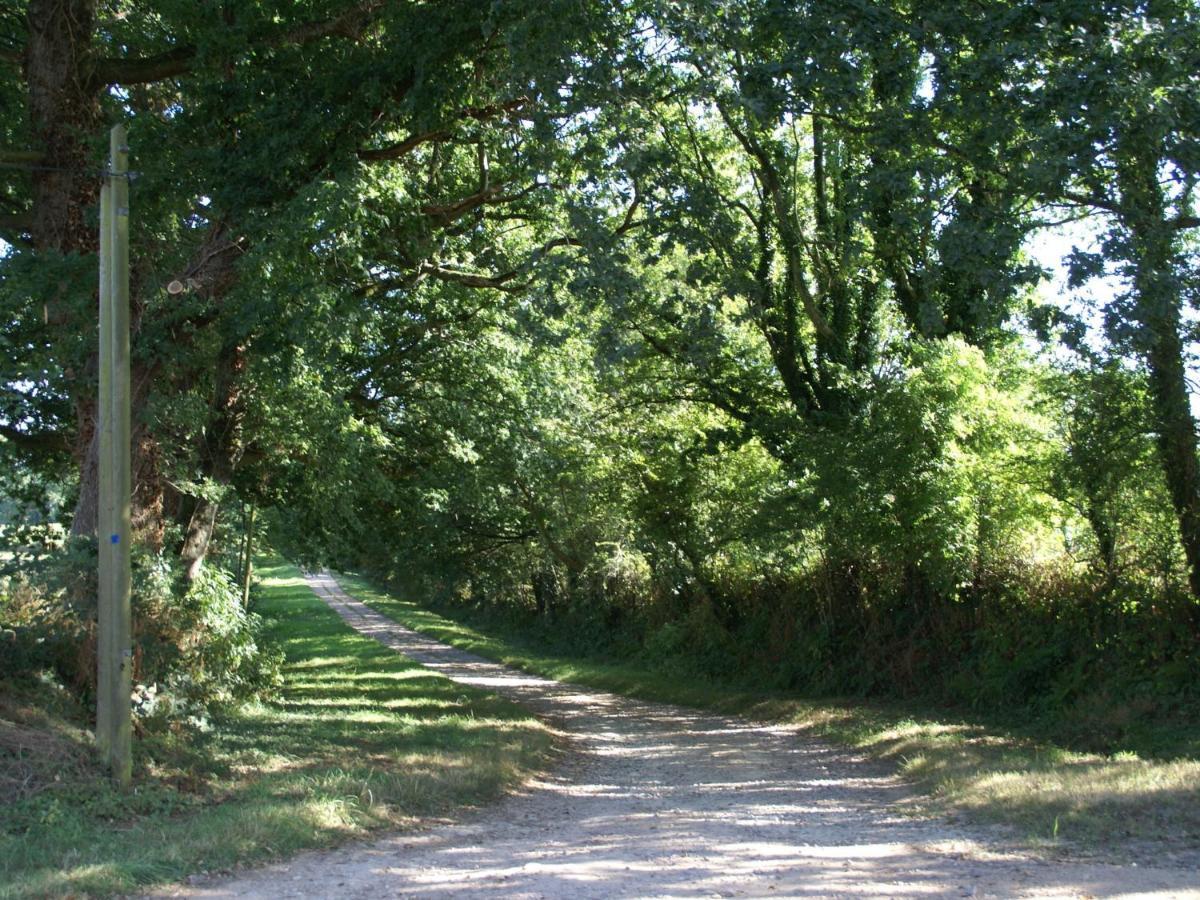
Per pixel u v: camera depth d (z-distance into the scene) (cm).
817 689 2323
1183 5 1196
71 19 1466
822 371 2167
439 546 3828
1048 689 1733
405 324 2184
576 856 789
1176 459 1499
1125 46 1097
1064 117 1090
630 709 2461
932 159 1225
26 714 1035
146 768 1053
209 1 1406
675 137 1933
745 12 1278
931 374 1752
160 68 1526
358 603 7394
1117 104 1066
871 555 2088
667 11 1240
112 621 1001
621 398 2561
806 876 694
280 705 1917
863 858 761
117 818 888
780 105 1273
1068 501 1673
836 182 2041
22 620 1195
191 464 1805
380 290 1922
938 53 1218
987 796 996
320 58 1482
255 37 1469
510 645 4419
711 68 1317
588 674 3209
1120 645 1633
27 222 1526
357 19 1477
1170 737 1356
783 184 2036
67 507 1912
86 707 1175
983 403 1733
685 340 1484
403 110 1429
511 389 2292
